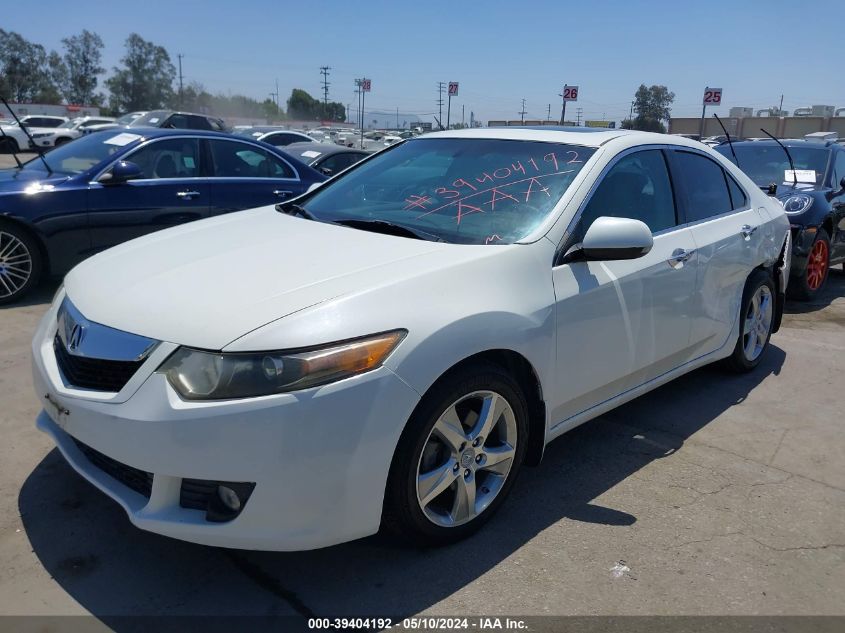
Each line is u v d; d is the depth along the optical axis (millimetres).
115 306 2498
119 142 6418
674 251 3590
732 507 3117
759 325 4770
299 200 3887
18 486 3045
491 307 2611
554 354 2898
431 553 2689
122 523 2812
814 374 4891
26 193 5711
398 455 2396
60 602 2359
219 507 2256
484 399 2682
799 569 2689
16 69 84125
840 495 3258
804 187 7211
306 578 2525
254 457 2148
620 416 4086
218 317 2283
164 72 84062
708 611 2434
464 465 2662
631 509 3064
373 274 2535
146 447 2195
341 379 2211
